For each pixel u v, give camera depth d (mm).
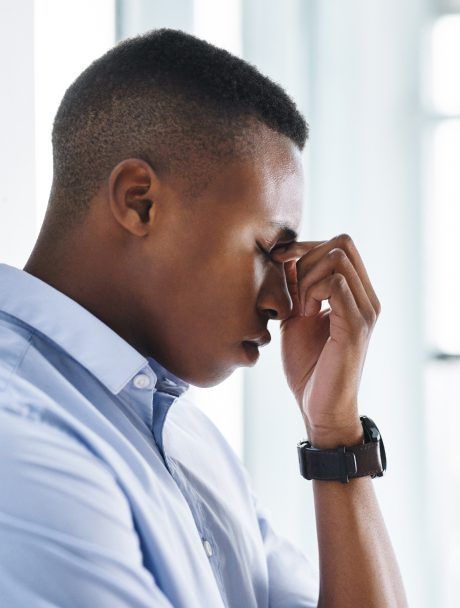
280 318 848
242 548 894
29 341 738
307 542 1893
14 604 592
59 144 812
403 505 1895
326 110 1900
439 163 1923
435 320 1926
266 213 810
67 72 1617
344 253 930
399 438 1897
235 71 812
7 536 601
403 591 943
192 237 783
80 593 607
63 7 1617
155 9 1847
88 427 709
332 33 1896
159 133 776
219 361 825
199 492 882
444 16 1910
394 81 1897
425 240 1908
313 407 950
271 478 1891
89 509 634
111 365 756
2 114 1365
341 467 939
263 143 807
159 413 810
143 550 691
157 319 797
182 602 691
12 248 1386
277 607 973
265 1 1890
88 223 786
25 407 660
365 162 1896
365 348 943
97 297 786
